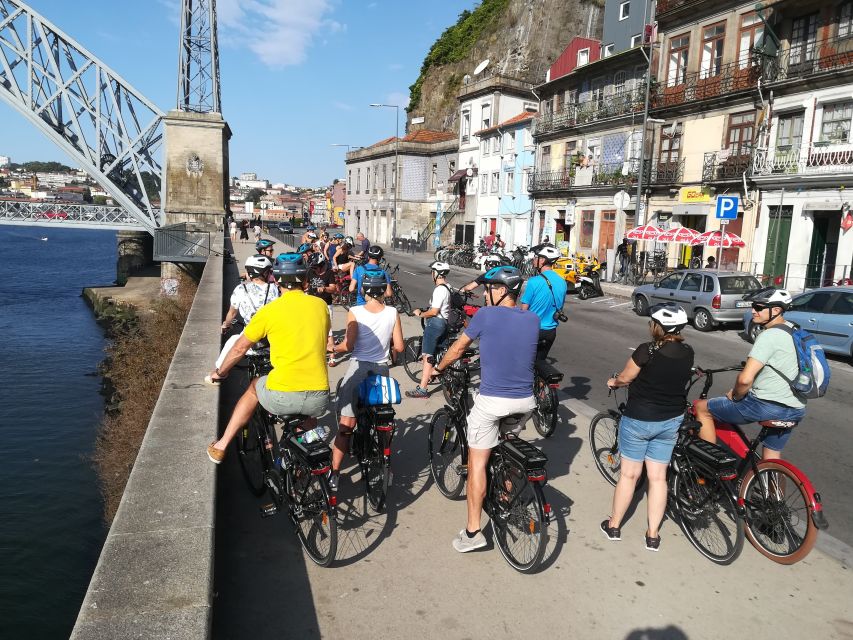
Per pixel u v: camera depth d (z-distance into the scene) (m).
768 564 4.09
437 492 4.99
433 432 5.15
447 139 58.97
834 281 20.56
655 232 22.84
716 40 26.58
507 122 41.84
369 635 3.17
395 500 4.81
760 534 4.29
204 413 4.67
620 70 32.47
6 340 30.05
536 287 6.71
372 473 4.56
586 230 34.19
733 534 4.05
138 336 18.81
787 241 22.70
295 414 3.84
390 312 4.66
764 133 23.83
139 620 2.34
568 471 5.58
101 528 11.90
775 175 22.52
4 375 23.38
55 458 15.28
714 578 3.88
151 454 3.89
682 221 28.09
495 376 3.88
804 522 4.04
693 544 4.29
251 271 5.29
